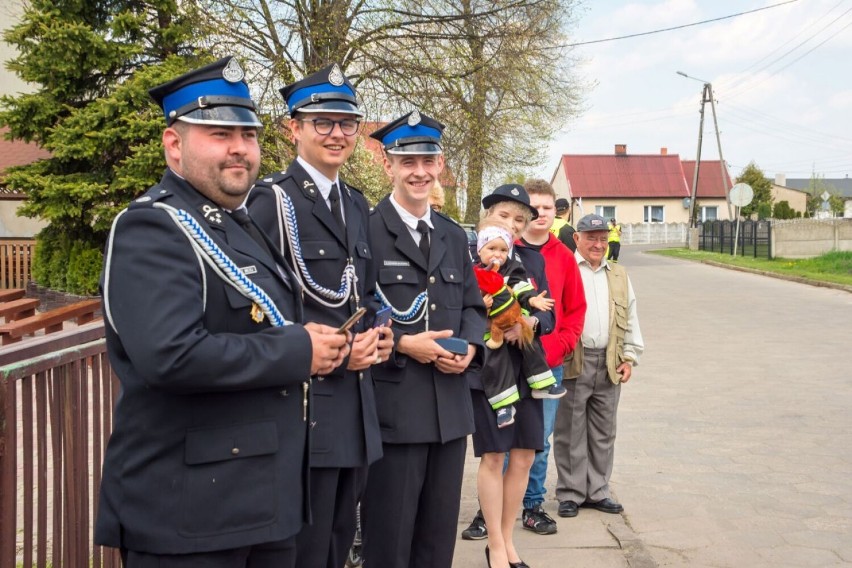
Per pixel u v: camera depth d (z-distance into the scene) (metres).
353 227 3.28
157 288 2.22
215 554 2.33
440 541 3.67
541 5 18.77
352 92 3.28
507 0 18.59
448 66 18.36
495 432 4.17
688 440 7.13
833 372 9.91
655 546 4.80
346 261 3.20
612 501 5.42
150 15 15.78
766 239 30.73
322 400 3.01
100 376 3.86
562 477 5.38
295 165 3.26
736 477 6.09
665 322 14.66
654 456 6.67
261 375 2.32
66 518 3.47
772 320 14.59
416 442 3.48
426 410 3.51
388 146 3.65
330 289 3.13
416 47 18.16
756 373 9.95
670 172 65.38
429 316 3.61
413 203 3.65
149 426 2.31
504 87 18.53
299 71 17.47
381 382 3.50
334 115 3.19
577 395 5.30
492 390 4.12
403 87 17.95
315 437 2.99
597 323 5.33
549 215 4.95
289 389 2.48
